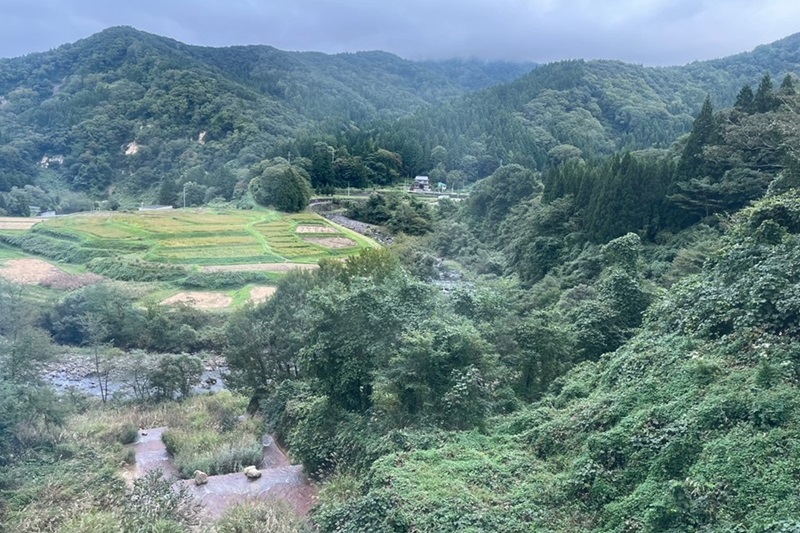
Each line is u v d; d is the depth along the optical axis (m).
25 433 22.53
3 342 28.06
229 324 38.25
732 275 18.36
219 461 22.02
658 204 42.53
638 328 22.75
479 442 16.58
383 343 20.77
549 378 22.45
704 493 10.73
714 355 15.53
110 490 18.34
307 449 20.92
